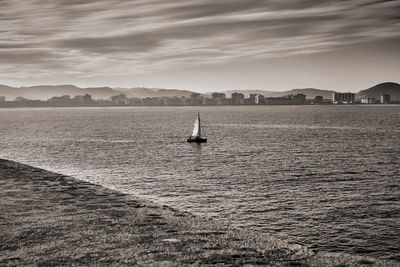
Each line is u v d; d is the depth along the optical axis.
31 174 26.50
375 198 34.31
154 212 15.83
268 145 81.31
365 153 67.12
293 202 32.94
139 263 9.90
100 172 49.44
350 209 30.66
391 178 43.94
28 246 11.20
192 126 151.25
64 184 22.56
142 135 109.75
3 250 10.84
